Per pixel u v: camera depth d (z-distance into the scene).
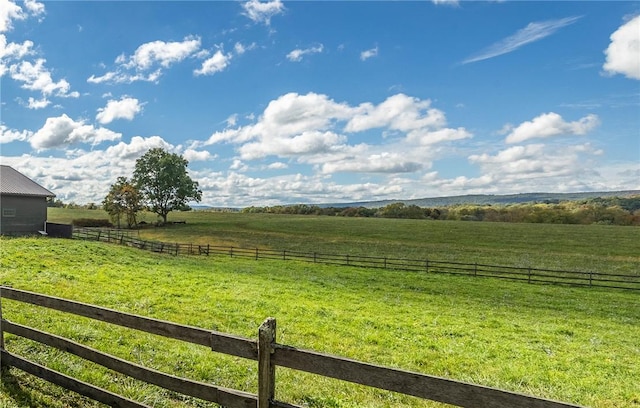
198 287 15.84
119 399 4.10
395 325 11.84
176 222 76.50
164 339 7.81
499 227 72.00
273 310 12.53
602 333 13.52
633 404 6.59
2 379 5.11
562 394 6.93
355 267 32.34
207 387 3.64
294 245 51.50
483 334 11.77
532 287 25.42
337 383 6.30
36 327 7.59
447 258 42.28
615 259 42.94
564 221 81.38
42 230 36.59
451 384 2.57
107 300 11.70
